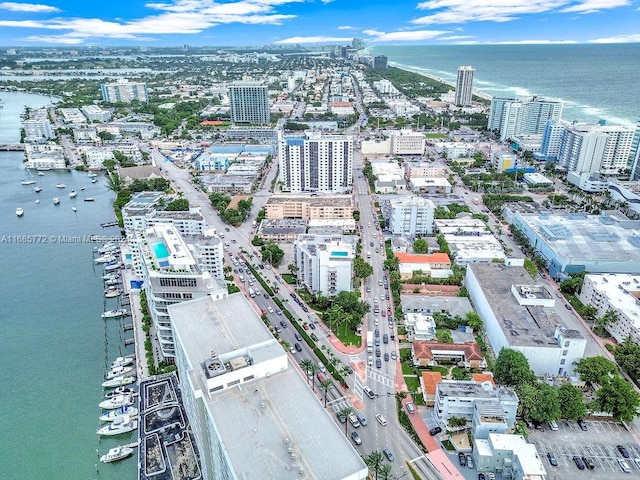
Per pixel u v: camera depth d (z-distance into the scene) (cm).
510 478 19450
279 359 15762
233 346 17200
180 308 19675
